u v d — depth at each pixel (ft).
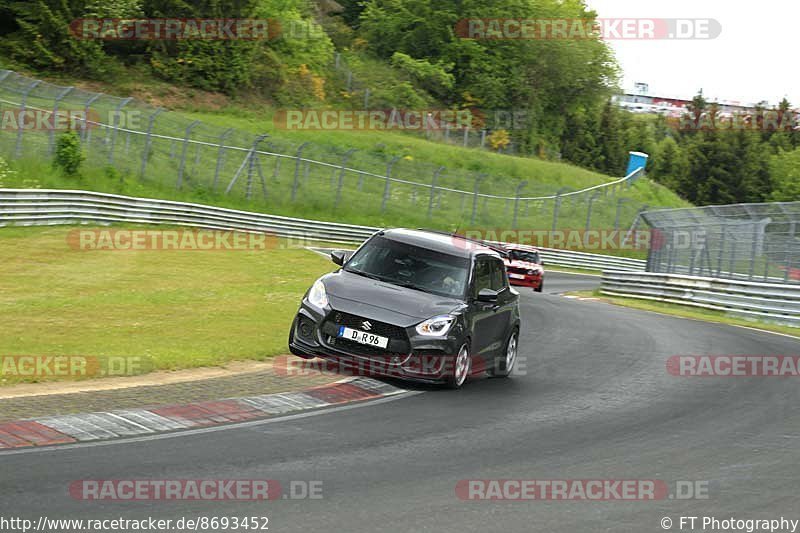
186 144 443.32
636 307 321.32
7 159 375.66
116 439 82.17
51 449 77.20
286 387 111.86
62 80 597.11
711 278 326.03
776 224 310.04
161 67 654.12
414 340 117.60
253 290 227.81
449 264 132.05
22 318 155.94
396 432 94.27
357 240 478.18
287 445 85.10
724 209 340.59
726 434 104.94
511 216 604.49
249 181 468.75
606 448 94.58
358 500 70.13
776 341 210.79
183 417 92.38
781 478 85.76
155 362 120.67
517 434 98.07
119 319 161.68
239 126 623.77
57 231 325.42
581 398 123.24
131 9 624.59
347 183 556.10
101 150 439.63
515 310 144.97
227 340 145.89
